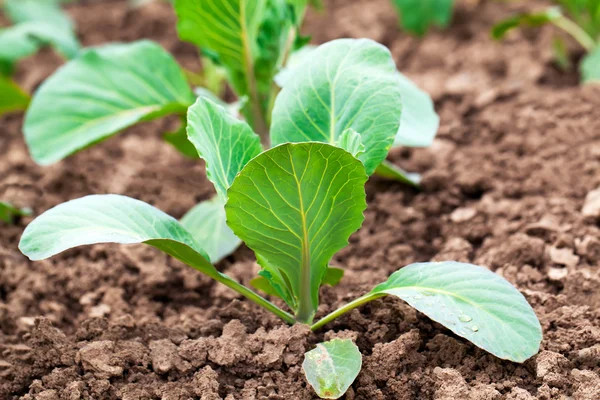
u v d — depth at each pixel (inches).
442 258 37.5
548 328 34.5
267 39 38.6
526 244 37.0
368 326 34.8
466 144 42.3
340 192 32.6
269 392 33.5
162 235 33.5
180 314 36.9
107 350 34.5
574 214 38.1
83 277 38.0
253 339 34.4
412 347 34.1
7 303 37.5
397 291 33.6
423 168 41.4
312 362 33.3
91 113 39.6
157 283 37.6
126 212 33.5
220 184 33.0
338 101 34.3
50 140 39.3
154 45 40.6
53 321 36.5
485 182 40.1
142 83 40.2
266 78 39.2
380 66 34.3
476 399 32.7
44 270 38.3
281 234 33.1
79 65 40.3
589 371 33.1
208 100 33.6
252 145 34.1
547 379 33.1
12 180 42.3
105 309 36.9
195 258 33.6
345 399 33.3
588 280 35.7
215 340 34.5
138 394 33.6
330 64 34.6
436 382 33.3
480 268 33.6
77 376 34.2
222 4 37.4
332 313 34.5
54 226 32.7
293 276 34.2
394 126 33.8
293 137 34.4
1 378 34.6
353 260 38.1
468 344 34.2
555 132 41.4
